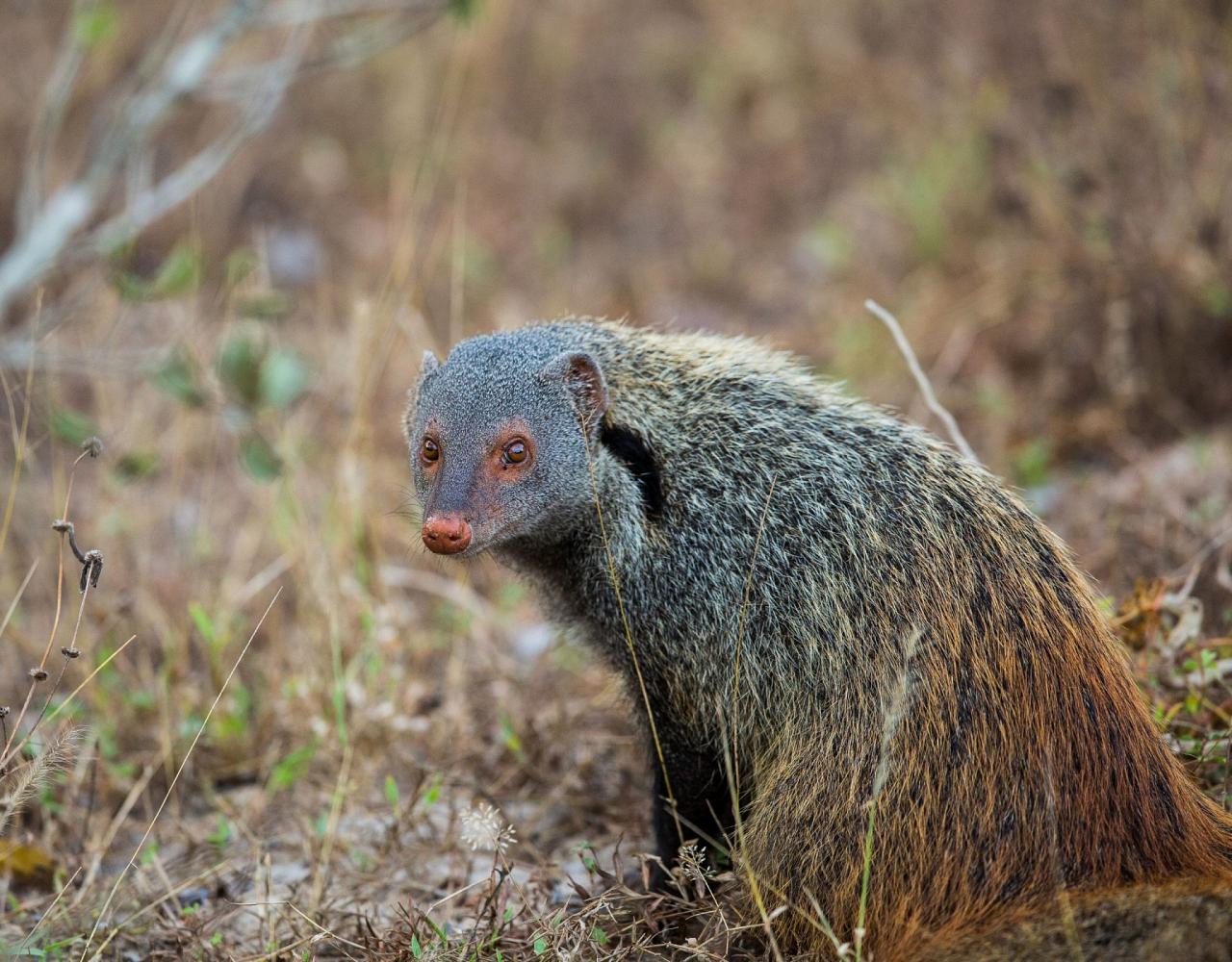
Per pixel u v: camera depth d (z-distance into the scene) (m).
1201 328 13.20
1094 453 12.96
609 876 7.60
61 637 10.48
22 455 9.44
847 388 13.46
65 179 16.91
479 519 7.57
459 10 13.48
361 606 10.47
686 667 7.59
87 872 8.55
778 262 17.53
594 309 16.52
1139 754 6.72
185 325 12.27
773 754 7.33
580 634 8.30
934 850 6.61
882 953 6.58
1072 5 14.66
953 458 7.59
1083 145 14.07
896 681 6.89
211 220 17.50
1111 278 13.47
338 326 15.71
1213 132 13.59
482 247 17.44
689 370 7.96
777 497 7.47
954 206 15.84
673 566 7.55
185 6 17.97
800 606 7.26
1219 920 5.76
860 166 18.33
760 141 19.03
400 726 9.70
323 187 18.33
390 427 13.54
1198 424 12.95
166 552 12.34
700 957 6.86
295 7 14.82
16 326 14.75
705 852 7.40
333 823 8.29
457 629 11.03
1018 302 14.33
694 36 20.75
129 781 9.38
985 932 6.22
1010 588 7.03
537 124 19.86
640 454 7.80
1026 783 6.59
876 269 16.17
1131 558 10.56
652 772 8.03
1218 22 14.28
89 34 13.41
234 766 9.68
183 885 7.91
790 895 6.93
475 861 8.55
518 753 9.34
